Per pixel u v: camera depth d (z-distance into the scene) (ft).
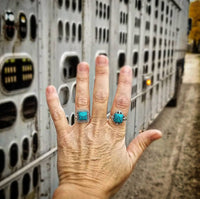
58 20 1.43
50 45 1.38
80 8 1.63
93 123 0.82
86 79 0.82
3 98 1.11
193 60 24.50
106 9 1.99
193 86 10.32
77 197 0.73
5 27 1.08
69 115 1.63
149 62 3.43
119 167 0.80
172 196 2.73
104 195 0.76
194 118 5.59
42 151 1.41
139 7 2.79
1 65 1.07
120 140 0.82
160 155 3.68
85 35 1.71
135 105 2.90
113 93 2.23
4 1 1.07
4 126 1.13
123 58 2.44
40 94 1.34
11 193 1.21
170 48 4.94
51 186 1.54
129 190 2.80
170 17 4.64
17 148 1.22
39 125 1.36
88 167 0.79
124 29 2.41
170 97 5.50
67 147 0.82
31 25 1.23
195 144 4.12
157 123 5.14
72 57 1.59
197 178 3.10
